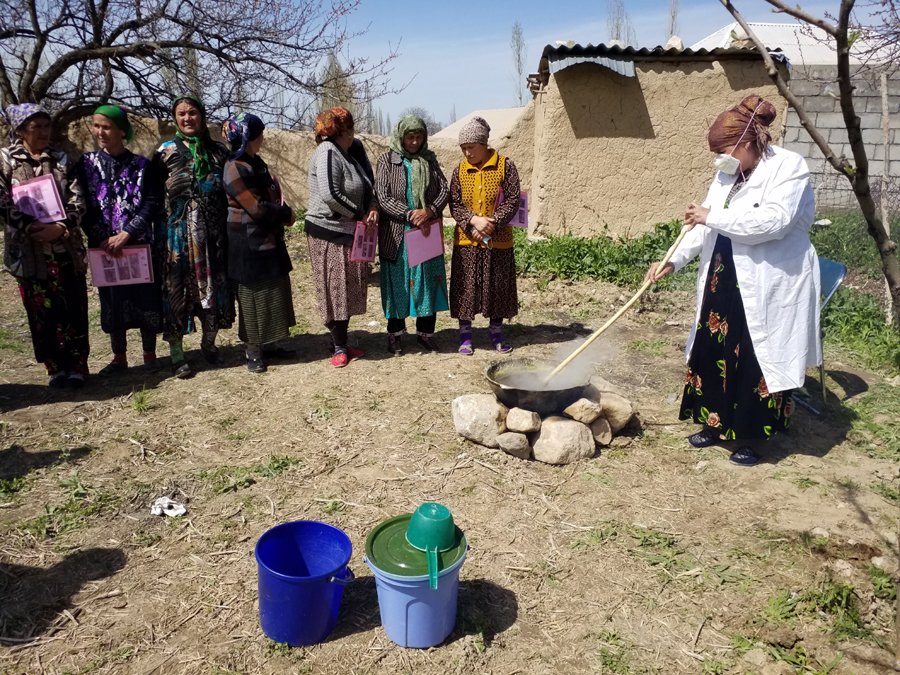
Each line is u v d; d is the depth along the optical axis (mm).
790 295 3814
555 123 9438
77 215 4828
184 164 5031
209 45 10766
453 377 5352
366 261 5316
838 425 4609
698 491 3842
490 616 2943
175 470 4062
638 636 2852
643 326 6645
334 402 4922
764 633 2863
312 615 2707
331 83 11266
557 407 4223
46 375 5461
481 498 3764
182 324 5285
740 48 9328
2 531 3449
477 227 5391
